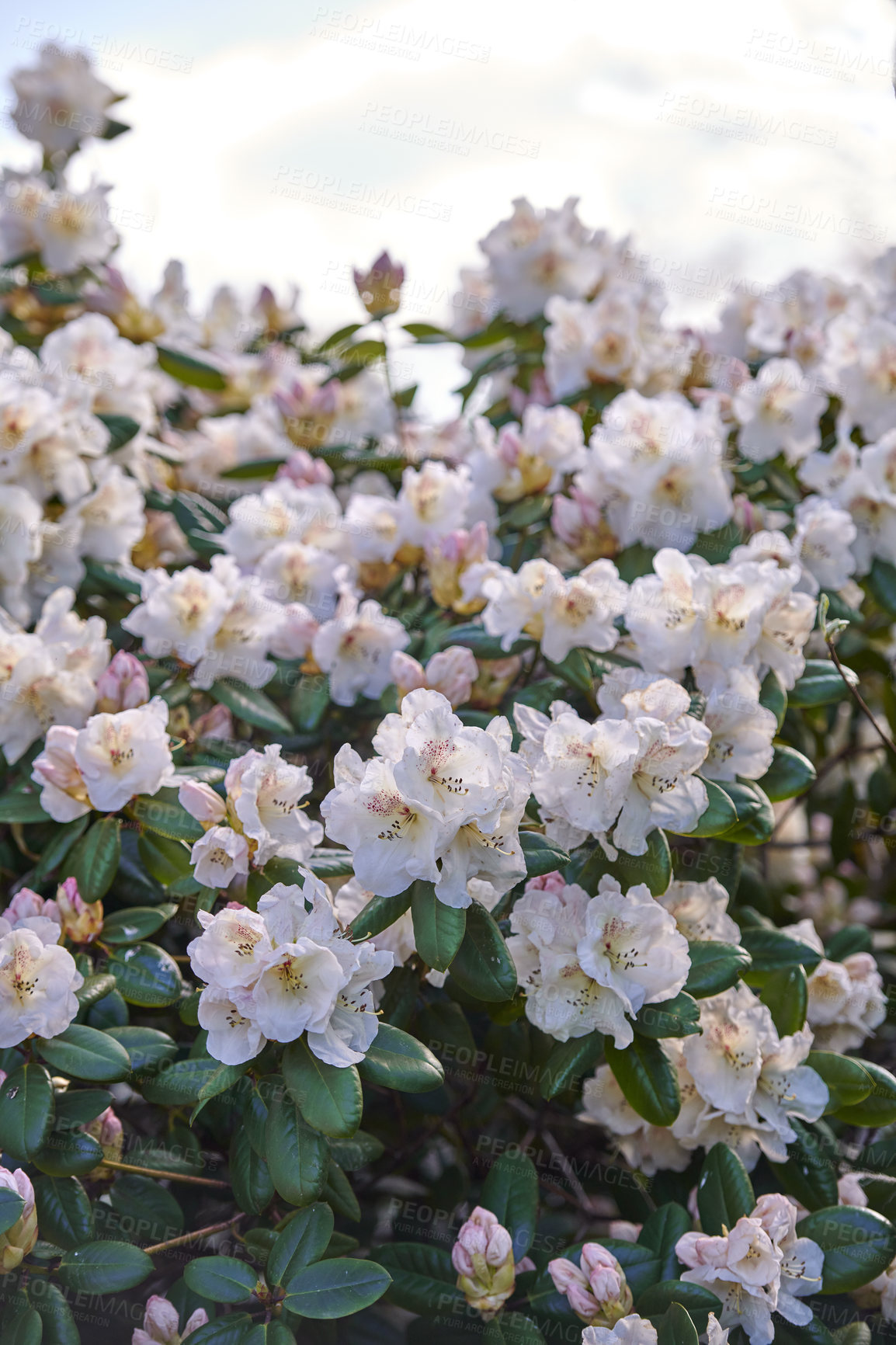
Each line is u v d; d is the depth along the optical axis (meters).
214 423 2.11
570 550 1.75
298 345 2.39
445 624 1.72
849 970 1.65
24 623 1.70
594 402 1.88
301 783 1.46
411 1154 1.65
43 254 1.99
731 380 1.88
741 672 1.54
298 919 1.39
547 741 1.43
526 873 1.42
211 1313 1.47
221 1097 1.51
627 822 1.45
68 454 1.73
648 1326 1.39
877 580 1.76
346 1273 1.39
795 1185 1.52
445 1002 1.59
